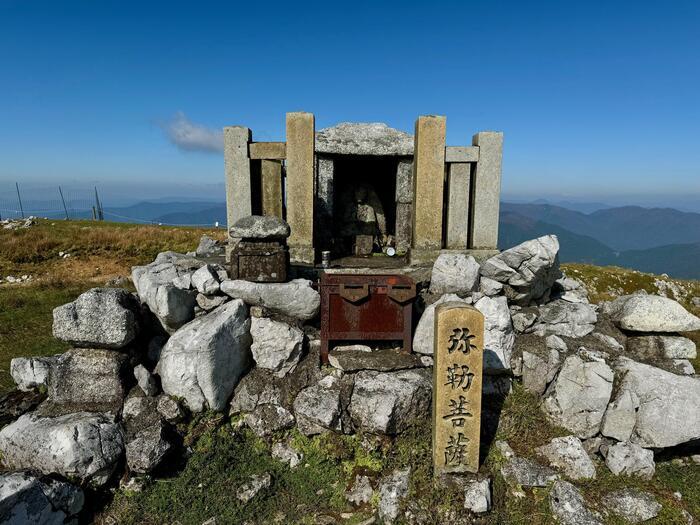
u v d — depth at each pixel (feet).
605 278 72.13
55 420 18.54
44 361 22.39
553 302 26.76
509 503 17.34
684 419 19.74
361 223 36.27
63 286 51.60
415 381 20.21
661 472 19.95
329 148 31.48
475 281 24.61
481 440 20.08
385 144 31.99
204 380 19.74
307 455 19.72
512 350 22.84
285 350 21.50
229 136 28.32
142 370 20.42
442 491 17.28
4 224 99.60
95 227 96.17
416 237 28.73
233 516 17.24
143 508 17.21
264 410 20.66
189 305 22.91
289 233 23.27
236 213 28.94
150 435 18.22
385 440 19.43
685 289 70.79
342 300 21.66
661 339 24.36
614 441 20.52
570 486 17.62
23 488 14.85
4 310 40.11
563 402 21.12
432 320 22.08
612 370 21.71
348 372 21.08
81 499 16.69
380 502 17.26
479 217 29.43
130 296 21.81
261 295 22.47
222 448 19.66
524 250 23.77
